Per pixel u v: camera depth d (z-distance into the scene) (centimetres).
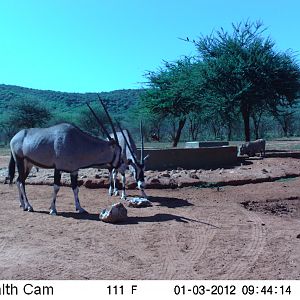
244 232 1043
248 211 1273
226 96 2867
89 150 1220
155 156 1912
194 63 3241
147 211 1234
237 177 1725
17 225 1073
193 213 1219
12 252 872
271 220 1172
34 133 1225
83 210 1209
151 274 776
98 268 798
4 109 8956
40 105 7025
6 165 2361
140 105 3769
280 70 2900
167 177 1705
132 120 6612
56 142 1187
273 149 3228
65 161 1187
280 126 7144
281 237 1009
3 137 6944
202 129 6550
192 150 1975
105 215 1102
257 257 871
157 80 3569
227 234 1023
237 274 782
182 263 833
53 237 977
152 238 978
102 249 902
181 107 3453
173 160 1944
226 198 1446
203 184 1647
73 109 9438
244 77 2864
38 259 834
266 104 3020
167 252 892
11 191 1536
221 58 2950
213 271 795
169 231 1033
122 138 1466
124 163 1283
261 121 6794
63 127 1209
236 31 3086
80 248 905
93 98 11656
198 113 3356
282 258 867
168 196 1462
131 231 1029
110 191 1483
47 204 1325
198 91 3036
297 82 2988
